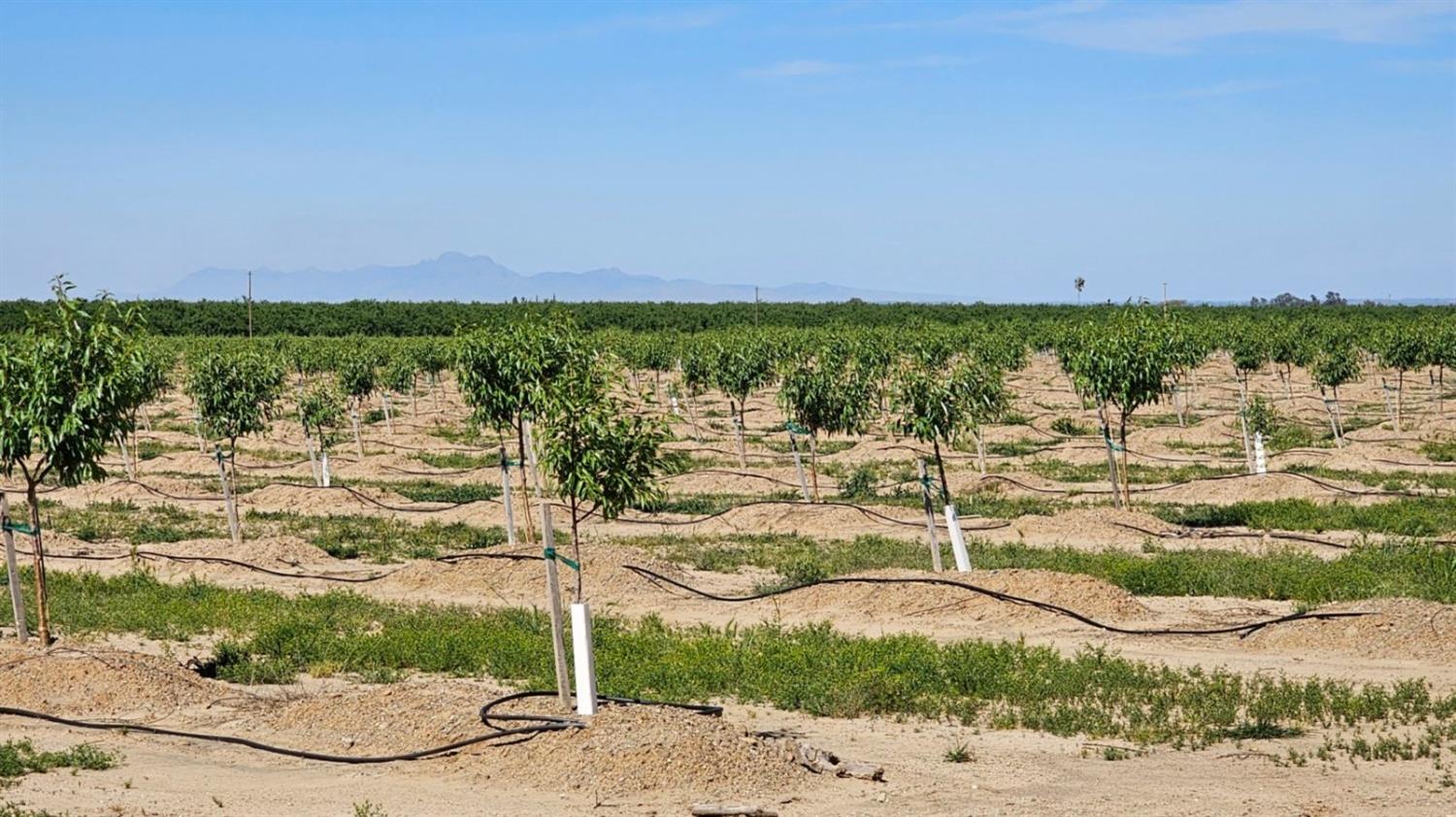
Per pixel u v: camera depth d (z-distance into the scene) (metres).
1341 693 16.80
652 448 15.45
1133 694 17.09
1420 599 21.83
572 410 15.05
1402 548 26.41
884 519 32.44
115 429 20.22
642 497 15.40
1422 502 33.75
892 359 55.19
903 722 16.44
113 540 32.03
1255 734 15.64
